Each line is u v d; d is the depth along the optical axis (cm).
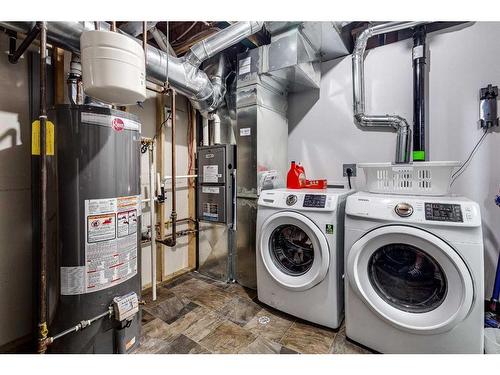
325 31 198
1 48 141
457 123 190
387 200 137
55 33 125
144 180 225
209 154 249
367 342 144
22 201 150
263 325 171
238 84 228
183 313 186
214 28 215
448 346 121
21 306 151
